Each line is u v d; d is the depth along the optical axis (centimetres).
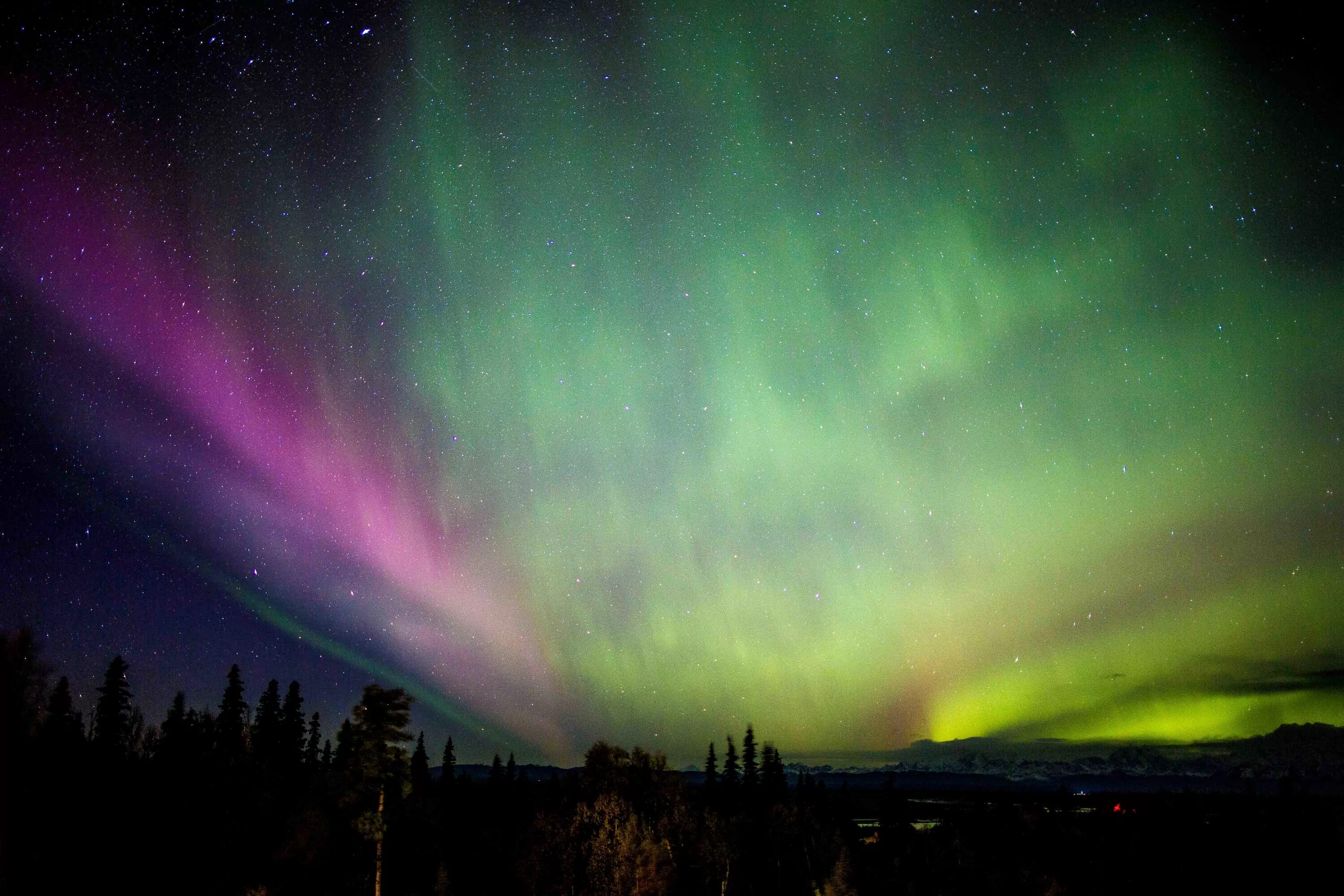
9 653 3816
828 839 6297
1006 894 5938
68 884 3888
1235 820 6800
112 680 6291
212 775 5419
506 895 4741
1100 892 5972
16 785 3859
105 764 4906
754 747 9081
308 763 7462
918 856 6656
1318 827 6438
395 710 4303
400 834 5166
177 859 4447
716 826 5425
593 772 5403
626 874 4472
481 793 7175
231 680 7456
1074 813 8775
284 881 4572
